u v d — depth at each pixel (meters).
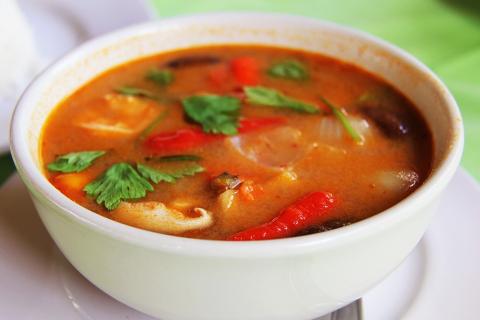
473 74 0.48
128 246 0.28
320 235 0.28
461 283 0.34
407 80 0.38
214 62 0.42
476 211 0.37
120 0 0.53
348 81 0.40
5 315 0.32
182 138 0.36
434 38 0.51
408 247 0.31
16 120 0.34
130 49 0.41
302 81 0.40
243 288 0.29
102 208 0.33
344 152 0.36
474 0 0.55
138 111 0.38
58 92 0.38
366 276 0.30
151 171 0.35
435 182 0.30
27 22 0.53
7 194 0.38
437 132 0.35
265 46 0.43
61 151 0.36
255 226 0.32
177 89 0.40
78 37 0.53
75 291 0.33
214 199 0.33
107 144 0.36
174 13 0.53
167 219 0.32
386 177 0.34
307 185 0.34
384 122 0.37
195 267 0.28
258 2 0.55
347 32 0.41
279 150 0.36
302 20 0.42
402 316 0.32
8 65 0.46
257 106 0.38
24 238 0.35
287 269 0.28
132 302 0.31
